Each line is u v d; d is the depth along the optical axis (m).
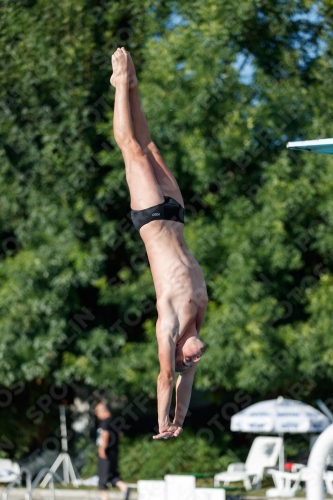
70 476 25.88
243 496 19.62
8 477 20.89
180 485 16.73
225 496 17.31
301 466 21.83
